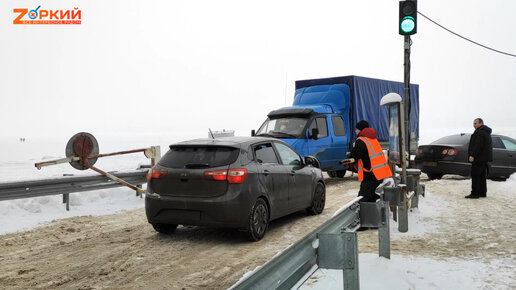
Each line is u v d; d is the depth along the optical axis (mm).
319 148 13570
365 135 7043
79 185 9484
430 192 11695
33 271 5418
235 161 6695
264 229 7094
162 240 6988
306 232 7500
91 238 7125
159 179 6859
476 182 10617
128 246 6605
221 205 6445
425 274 4867
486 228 7430
